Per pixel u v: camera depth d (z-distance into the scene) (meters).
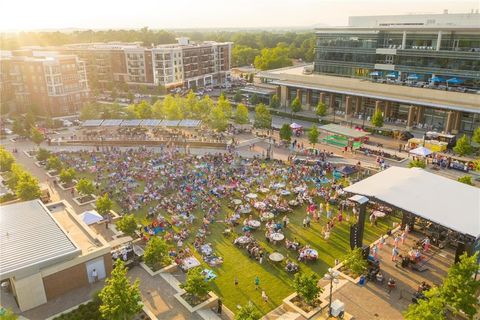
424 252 39.78
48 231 36.75
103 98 134.75
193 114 95.62
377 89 94.12
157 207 51.62
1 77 114.44
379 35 99.12
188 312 31.72
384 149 75.12
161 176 62.81
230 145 76.75
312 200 52.69
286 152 74.19
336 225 46.88
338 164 66.44
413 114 87.12
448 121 82.44
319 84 106.25
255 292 35.38
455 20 97.44
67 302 32.78
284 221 46.59
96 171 66.25
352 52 105.31
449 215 34.28
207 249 41.47
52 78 106.19
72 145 83.12
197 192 55.69
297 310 31.59
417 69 93.75
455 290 28.64
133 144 82.62
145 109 95.06
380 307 31.81
